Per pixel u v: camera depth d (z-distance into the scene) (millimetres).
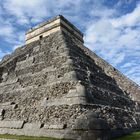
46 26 30797
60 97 16891
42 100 18078
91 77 20109
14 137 15531
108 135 14078
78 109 14906
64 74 18531
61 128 14586
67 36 27281
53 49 23094
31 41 32281
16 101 20625
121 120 17672
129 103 23984
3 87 24438
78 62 20703
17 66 25844
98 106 16000
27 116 17812
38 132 15766
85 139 13320
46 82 19625
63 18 30141
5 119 19500
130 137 14719
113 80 25781
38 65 22859
